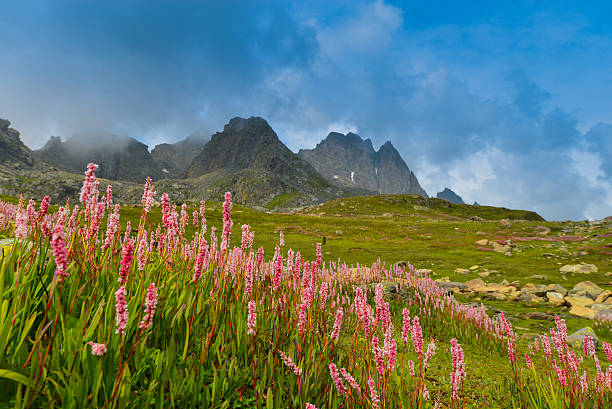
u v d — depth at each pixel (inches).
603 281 1105.4
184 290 163.0
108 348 103.3
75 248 140.4
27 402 81.2
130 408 102.0
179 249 204.5
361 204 5940.0
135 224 1407.5
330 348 172.2
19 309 106.7
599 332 608.7
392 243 2212.1
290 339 181.2
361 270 714.8
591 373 337.1
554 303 858.8
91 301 115.5
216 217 2561.5
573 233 2390.5
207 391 122.1
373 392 124.7
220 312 165.9
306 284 176.2
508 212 6117.1
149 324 90.6
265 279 236.4
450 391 247.9
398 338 344.2
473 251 1909.4
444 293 645.9
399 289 606.9
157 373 119.0
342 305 471.5
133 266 139.4
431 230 2726.4
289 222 2849.4
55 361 96.7
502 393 252.8
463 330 469.7
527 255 1713.8
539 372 309.6
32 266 131.4
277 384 141.7
